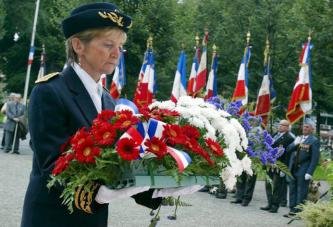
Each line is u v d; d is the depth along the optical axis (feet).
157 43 123.13
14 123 72.95
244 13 103.76
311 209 27.32
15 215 33.22
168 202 10.27
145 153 7.45
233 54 104.68
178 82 72.08
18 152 72.90
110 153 7.35
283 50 100.48
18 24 154.20
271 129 61.36
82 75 8.68
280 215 45.39
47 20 151.12
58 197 8.01
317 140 46.26
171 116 8.41
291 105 57.06
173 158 7.65
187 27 136.05
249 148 10.46
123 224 34.14
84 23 8.48
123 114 7.81
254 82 100.37
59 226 8.03
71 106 8.32
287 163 46.65
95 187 7.50
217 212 43.39
